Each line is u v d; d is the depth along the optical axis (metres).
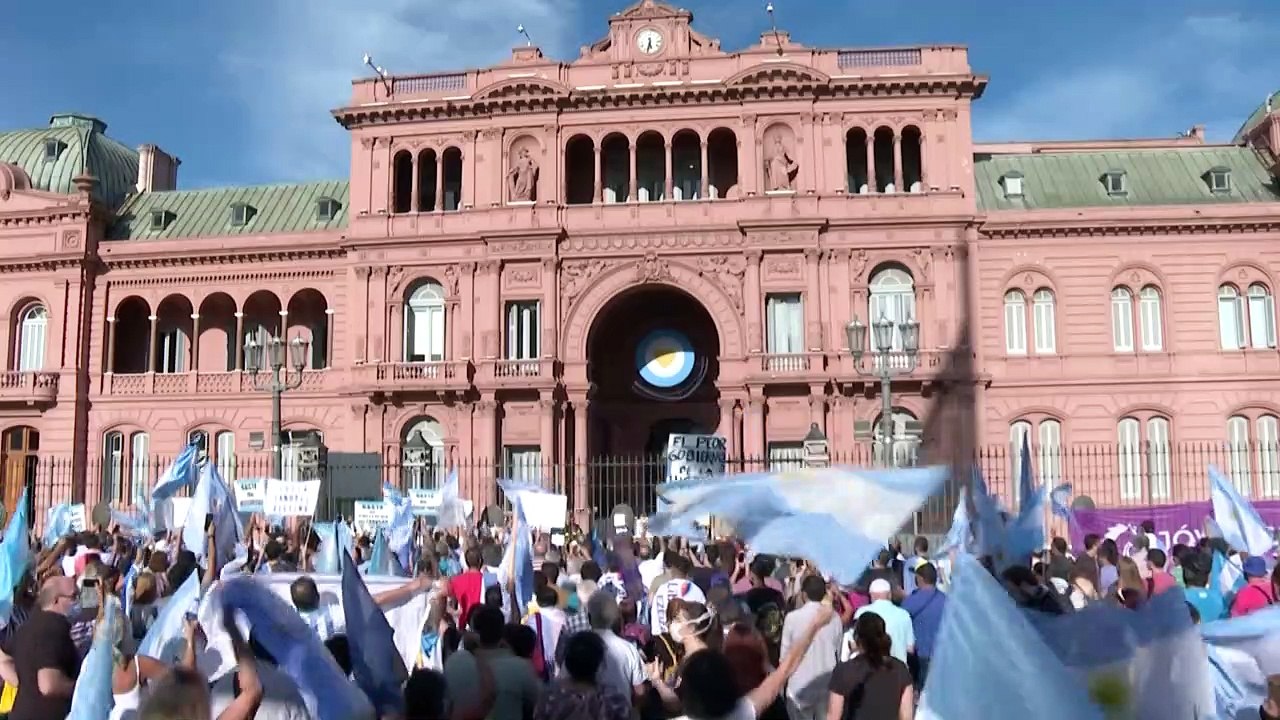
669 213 54.69
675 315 59.50
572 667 10.24
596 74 55.97
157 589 16.16
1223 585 18.95
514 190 55.69
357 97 57.53
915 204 54.03
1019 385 53.50
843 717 11.29
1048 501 36.75
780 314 54.19
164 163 70.75
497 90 55.53
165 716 7.69
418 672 8.77
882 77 54.00
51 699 10.70
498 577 20.50
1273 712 9.82
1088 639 8.92
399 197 58.09
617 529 37.53
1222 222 53.97
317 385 57.66
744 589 20.81
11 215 60.44
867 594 16.81
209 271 59.84
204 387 58.97
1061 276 54.41
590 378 55.44
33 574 15.79
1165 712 8.67
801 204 53.94
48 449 58.78
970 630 8.47
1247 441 53.03
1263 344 53.91
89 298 60.38
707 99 55.00
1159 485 52.97
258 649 9.88
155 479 58.28
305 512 30.03
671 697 12.80
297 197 64.12
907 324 35.91
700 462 32.03
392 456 54.81
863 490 14.69
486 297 54.91
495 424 53.88
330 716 9.92
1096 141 66.44
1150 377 53.31
